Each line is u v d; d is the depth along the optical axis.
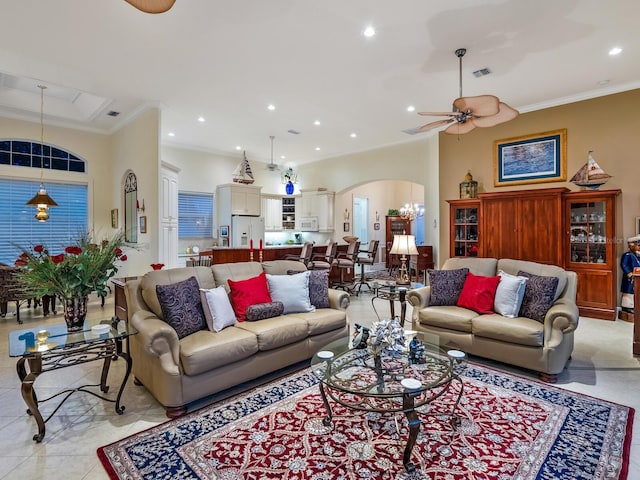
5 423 2.35
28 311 5.46
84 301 2.56
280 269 3.87
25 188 6.12
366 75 4.41
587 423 2.29
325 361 2.41
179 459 1.96
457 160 6.55
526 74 4.41
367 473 1.84
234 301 3.25
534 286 3.27
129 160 6.11
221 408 2.51
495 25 3.33
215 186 8.78
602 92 4.96
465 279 3.80
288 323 3.09
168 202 5.83
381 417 2.38
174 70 4.27
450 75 4.42
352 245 7.10
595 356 3.48
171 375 2.39
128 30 3.40
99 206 6.77
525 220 5.34
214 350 2.54
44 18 3.20
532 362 2.97
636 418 2.35
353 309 5.66
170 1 2.08
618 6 3.04
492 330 3.15
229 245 8.45
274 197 9.92
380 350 2.34
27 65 4.15
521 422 2.31
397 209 12.70
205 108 5.61
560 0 2.96
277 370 3.13
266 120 6.24
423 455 1.98
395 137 7.41
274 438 2.15
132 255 6.05
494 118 3.77
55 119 6.16
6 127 5.81
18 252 6.03
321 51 3.80
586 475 1.81
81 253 2.54
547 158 5.51
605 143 5.02
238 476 1.82
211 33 3.45
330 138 7.48
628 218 4.85
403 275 4.30
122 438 2.16
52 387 2.89
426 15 3.17
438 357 2.44
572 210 5.11
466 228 6.25
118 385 2.94
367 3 2.99
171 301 2.77
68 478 1.82
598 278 4.87
